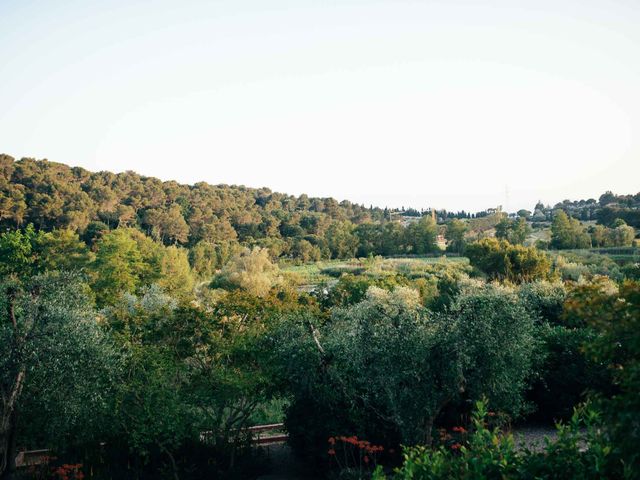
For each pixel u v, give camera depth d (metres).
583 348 6.52
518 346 14.66
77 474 12.73
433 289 46.47
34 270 61.25
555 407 18.36
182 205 132.88
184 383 16.12
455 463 6.75
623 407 5.60
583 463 6.15
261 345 16.56
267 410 21.28
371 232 123.81
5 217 92.62
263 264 66.00
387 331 13.85
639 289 6.12
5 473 13.05
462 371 13.77
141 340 17.83
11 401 12.70
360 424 14.56
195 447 15.77
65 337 13.20
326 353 15.02
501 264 59.00
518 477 6.05
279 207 180.38
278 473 15.57
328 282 68.50
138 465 14.70
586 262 67.88
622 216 118.50
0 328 13.75
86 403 13.56
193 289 68.62
